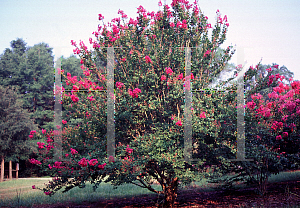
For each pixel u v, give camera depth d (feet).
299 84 20.85
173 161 16.96
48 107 97.09
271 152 20.22
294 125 21.16
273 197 21.35
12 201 25.32
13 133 68.13
